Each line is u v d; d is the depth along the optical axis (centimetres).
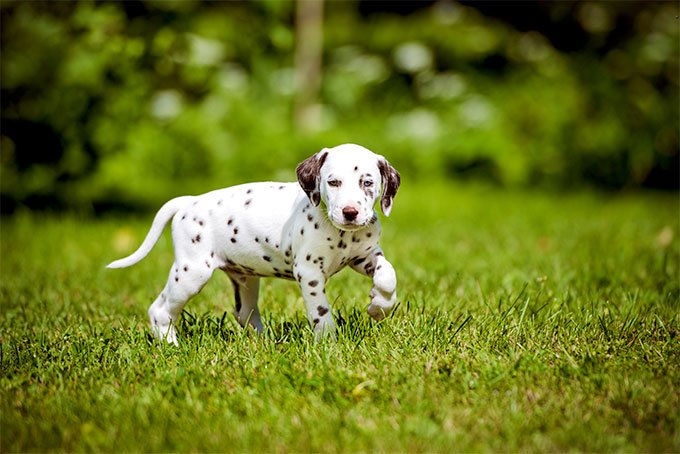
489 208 1236
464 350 507
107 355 516
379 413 428
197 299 682
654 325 561
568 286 685
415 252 862
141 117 1260
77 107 1148
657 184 1588
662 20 1590
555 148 1508
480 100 1518
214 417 424
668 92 1567
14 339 562
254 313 585
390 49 1627
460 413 423
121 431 410
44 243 991
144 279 782
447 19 1650
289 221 518
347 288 689
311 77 1505
